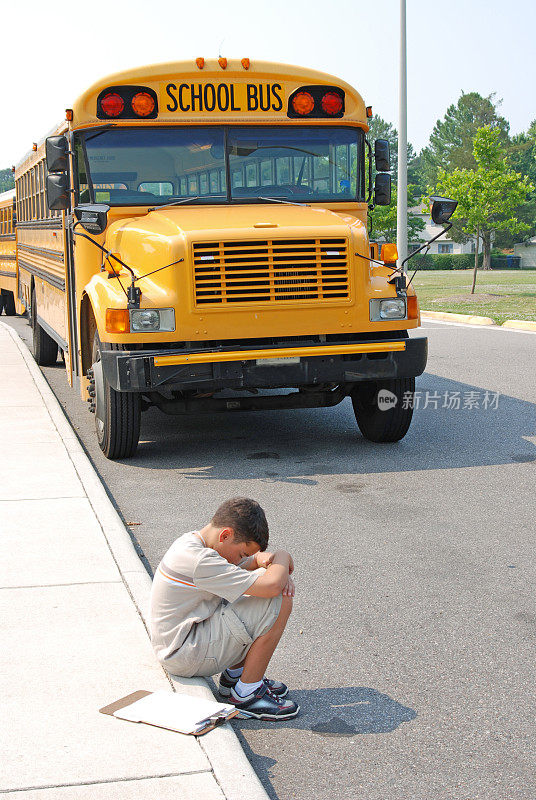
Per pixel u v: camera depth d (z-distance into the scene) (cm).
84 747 348
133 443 834
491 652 451
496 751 365
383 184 937
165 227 795
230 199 884
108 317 759
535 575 548
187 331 761
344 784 345
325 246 779
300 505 700
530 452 859
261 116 885
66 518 627
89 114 865
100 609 476
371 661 444
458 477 773
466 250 8956
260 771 354
